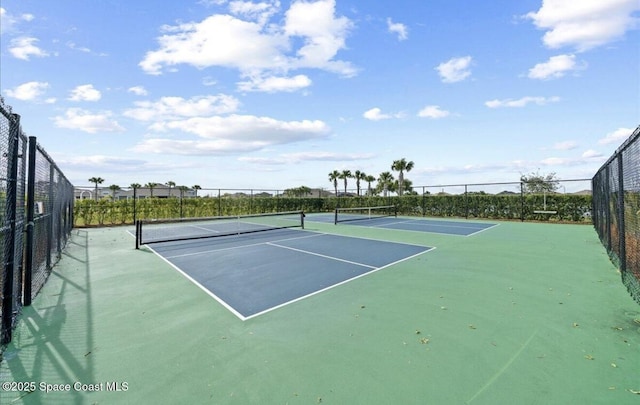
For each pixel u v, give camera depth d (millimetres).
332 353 2637
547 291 4352
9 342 2873
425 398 1998
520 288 4504
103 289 4605
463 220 17359
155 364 2482
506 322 3271
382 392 2068
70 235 11156
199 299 4133
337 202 26781
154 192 38188
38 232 4676
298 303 3953
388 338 2916
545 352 2617
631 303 3836
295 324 3277
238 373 2336
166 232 12625
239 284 4852
